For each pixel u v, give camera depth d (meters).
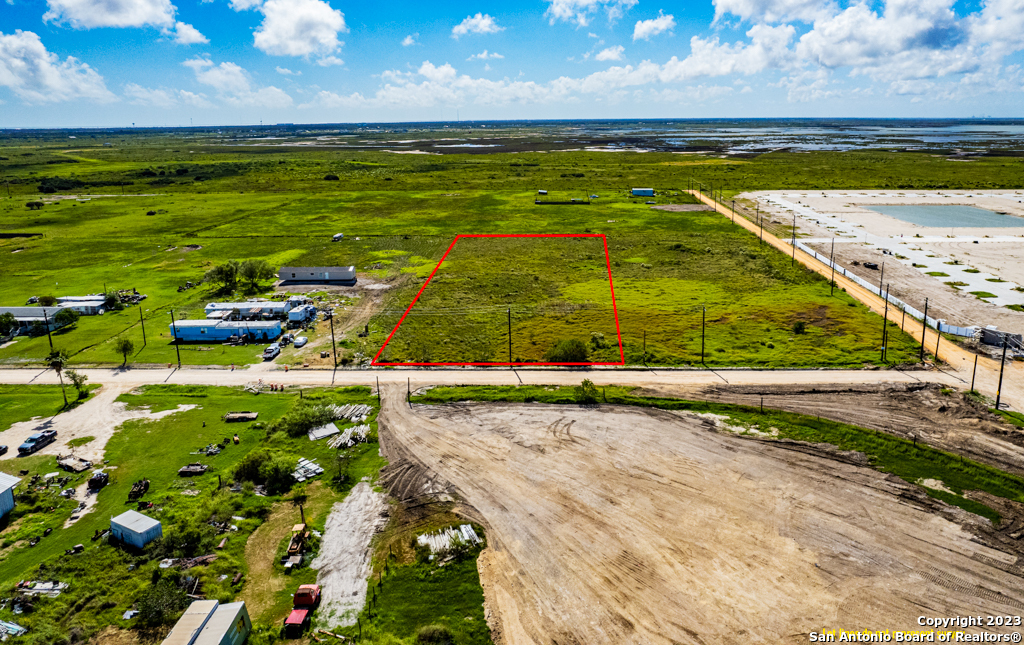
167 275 115.19
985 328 77.00
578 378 67.56
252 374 70.00
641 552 41.03
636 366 71.00
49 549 41.59
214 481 49.03
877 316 86.69
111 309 95.19
